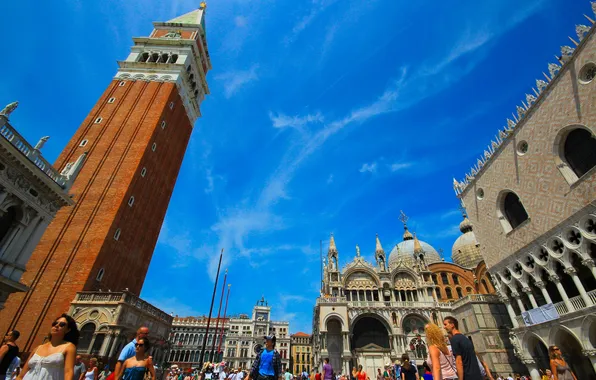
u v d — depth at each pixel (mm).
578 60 28000
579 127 28281
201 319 110188
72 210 40406
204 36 74125
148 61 62188
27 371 6320
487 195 41312
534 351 36781
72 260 36562
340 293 57062
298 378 39844
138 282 47312
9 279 22297
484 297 47688
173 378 34062
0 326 31875
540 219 32281
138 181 46312
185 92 63562
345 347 50094
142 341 9609
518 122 35219
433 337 8016
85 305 33375
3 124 22234
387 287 59281
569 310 29344
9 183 22750
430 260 74875
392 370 35844
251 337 111188
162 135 53906
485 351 42594
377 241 67938
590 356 27484
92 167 45094
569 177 29281
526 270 34469
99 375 19547
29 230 24547
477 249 73125
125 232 43094
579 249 28156
